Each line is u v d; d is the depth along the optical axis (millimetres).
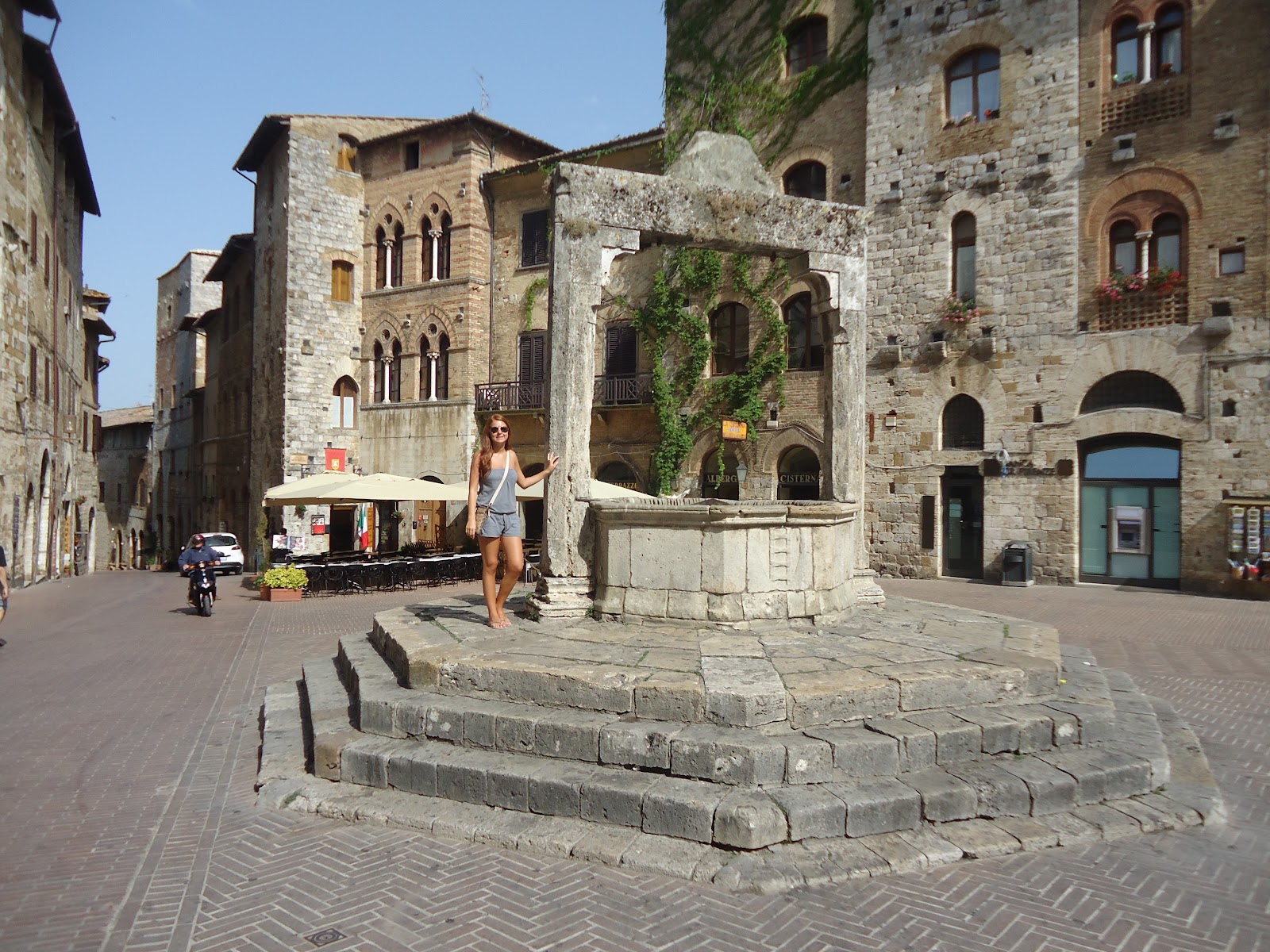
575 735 6246
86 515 41625
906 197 24109
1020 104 22344
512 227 32031
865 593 10453
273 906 4848
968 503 23422
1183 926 4637
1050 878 5172
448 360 32531
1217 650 12641
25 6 25438
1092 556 21625
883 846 5414
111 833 5926
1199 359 19797
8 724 8922
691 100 28891
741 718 6180
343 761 6691
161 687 10773
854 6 25438
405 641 8055
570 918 4688
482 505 8820
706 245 10547
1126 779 6309
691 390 27922
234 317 41781
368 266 34562
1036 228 22062
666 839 5492
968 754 6328
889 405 24344
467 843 5664
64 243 33469
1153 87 20500
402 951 4367
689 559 8586
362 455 34375
